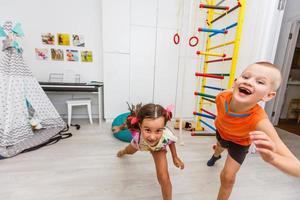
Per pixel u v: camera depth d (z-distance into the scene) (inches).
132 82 114.0
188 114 125.5
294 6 115.2
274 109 130.0
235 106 36.1
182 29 112.4
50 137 83.1
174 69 117.5
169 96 120.6
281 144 27.0
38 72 113.2
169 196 41.7
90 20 112.7
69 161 65.2
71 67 116.3
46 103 92.7
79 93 120.1
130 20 105.9
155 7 107.1
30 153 69.8
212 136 94.7
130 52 110.0
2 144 70.0
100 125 107.3
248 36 77.4
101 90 114.8
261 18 70.1
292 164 21.8
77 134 91.9
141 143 47.7
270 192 52.6
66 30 111.1
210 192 51.1
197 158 70.8
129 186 52.6
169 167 63.3
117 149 75.8
